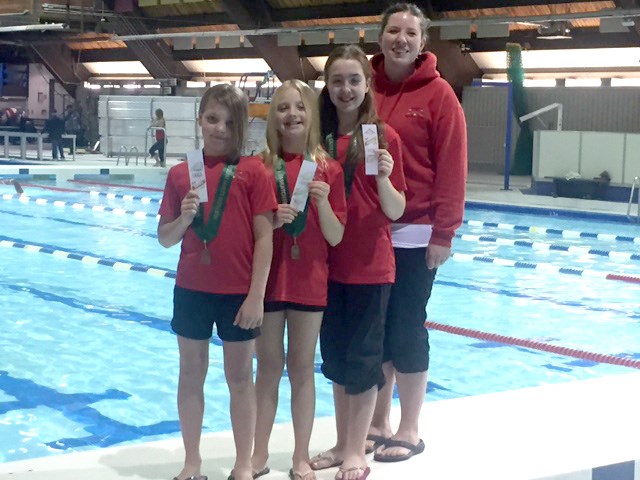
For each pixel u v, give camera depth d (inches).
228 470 148.5
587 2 831.7
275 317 144.9
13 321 301.0
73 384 233.5
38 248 450.3
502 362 263.4
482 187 777.6
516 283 383.9
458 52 991.6
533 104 995.3
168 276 385.4
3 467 148.2
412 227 154.3
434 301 346.9
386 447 155.2
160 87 1246.9
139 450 157.8
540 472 145.4
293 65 1090.1
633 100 930.7
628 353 274.8
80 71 1382.9
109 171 835.4
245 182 137.9
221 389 232.1
